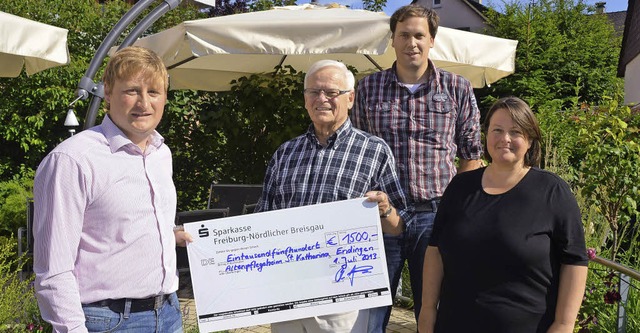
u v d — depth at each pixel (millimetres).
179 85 7004
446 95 3521
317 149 2891
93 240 2188
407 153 3479
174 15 11383
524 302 2375
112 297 2207
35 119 8656
